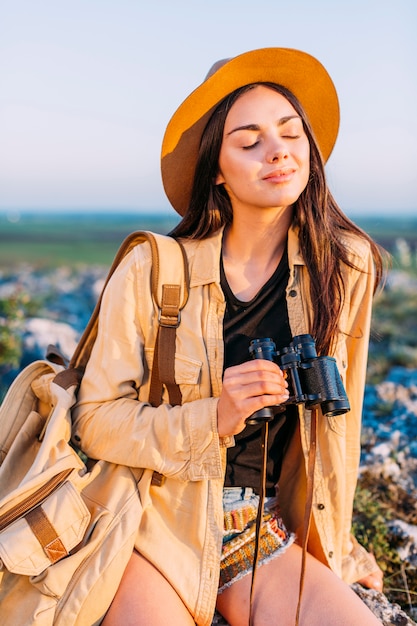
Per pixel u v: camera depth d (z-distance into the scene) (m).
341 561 2.94
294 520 2.84
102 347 2.57
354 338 2.82
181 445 2.43
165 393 2.59
